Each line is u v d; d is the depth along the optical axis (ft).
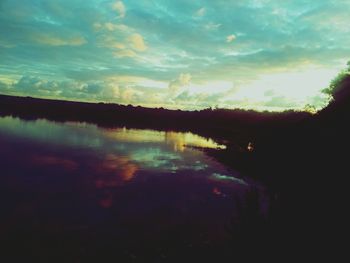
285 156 70.85
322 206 26.13
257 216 27.45
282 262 23.81
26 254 47.78
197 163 148.15
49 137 212.64
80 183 93.56
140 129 396.57
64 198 77.15
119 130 344.49
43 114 572.51
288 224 25.39
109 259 47.73
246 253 25.67
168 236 57.21
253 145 186.29
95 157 146.51
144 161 145.59
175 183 102.42
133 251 50.67
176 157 165.17
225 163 148.56
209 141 272.10
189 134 367.86
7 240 51.80
